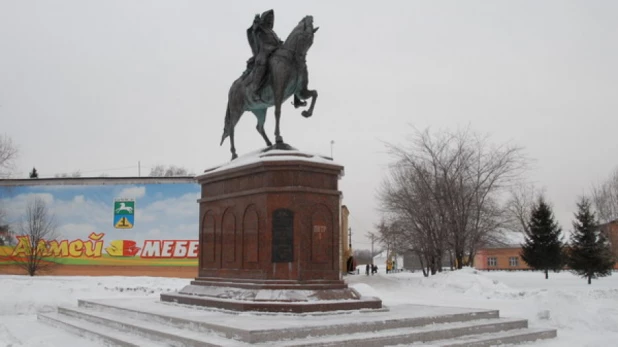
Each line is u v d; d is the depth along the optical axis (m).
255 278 11.53
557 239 47.94
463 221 32.75
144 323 10.70
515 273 55.25
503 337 10.27
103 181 34.06
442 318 10.66
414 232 35.44
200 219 13.68
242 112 13.91
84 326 12.07
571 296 14.06
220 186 13.07
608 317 12.75
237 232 12.23
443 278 27.62
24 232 33.81
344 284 11.59
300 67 12.59
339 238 11.83
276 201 11.39
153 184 33.72
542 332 11.08
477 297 23.20
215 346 7.97
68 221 33.81
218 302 11.30
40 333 12.45
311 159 11.69
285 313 10.28
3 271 33.81
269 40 12.81
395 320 9.86
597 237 36.53
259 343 8.12
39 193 34.22
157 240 33.25
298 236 11.23
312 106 13.12
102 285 25.09
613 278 38.69
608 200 48.81
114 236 33.53
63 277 29.56
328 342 8.29
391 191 47.31
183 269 32.81
